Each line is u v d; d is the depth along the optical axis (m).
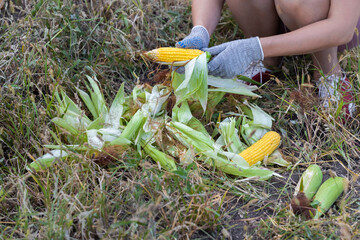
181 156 2.02
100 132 2.03
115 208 1.79
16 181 1.89
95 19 2.65
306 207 1.79
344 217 1.70
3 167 2.02
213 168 2.04
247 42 2.14
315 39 2.13
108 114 2.19
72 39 2.54
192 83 2.11
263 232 1.75
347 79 2.55
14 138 2.09
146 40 2.87
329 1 2.18
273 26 2.57
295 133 2.38
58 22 2.57
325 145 2.30
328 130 2.30
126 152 1.98
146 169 1.93
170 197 1.70
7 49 2.46
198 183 1.82
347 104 2.39
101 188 1.76
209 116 2.33
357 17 2.14
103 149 2.00
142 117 2.06
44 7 2.57
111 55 2.62
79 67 2.54
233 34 3.00
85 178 1.86
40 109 2.06
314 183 1.95
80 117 2.04
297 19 2.29
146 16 2.93
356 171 2.14
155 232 1.61
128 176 2.00
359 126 2.38
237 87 2.24
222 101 2.43
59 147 1.97
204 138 2.08
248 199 1.94
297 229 1.72
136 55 2.65
